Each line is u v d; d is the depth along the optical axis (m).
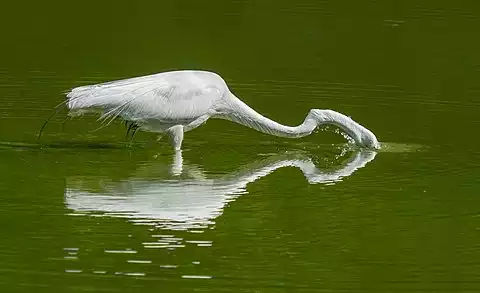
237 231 13.20
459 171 16.03
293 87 21.31
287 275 11.79
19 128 17.98
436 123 18.84
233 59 23.53
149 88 16.30
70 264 11.97
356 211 14.05
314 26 26.75
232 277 11.72
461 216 13.87
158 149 17.06
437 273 11.94
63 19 27.06
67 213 13.69
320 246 12.72
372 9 28.55
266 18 27.50
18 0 28.84
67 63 22.73
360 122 18.80
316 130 18.69
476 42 25.30
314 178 15.64
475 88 21.31
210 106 16.69
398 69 22.83
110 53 23.77
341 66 23.03
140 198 14.42
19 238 12.74
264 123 17.16
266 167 16.28
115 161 16.28
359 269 12.03
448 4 29.19
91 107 16.16
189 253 12.40
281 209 14.11
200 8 28.56
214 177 15.62
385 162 16.59
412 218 13.78
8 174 15.37
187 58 23.48
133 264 12.02
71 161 16.16
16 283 11.41
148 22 27.00
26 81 21.08
